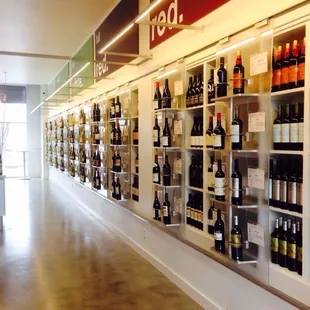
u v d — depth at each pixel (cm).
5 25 602
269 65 229
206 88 311
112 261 434
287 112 233
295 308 216
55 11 544
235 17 264
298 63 218
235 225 268
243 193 264
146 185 432
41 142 1341
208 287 310
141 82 442
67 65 897
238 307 270
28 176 1350
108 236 546
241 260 255
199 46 308
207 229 316
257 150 248
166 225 365
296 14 212
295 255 223
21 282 371
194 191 350
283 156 243
